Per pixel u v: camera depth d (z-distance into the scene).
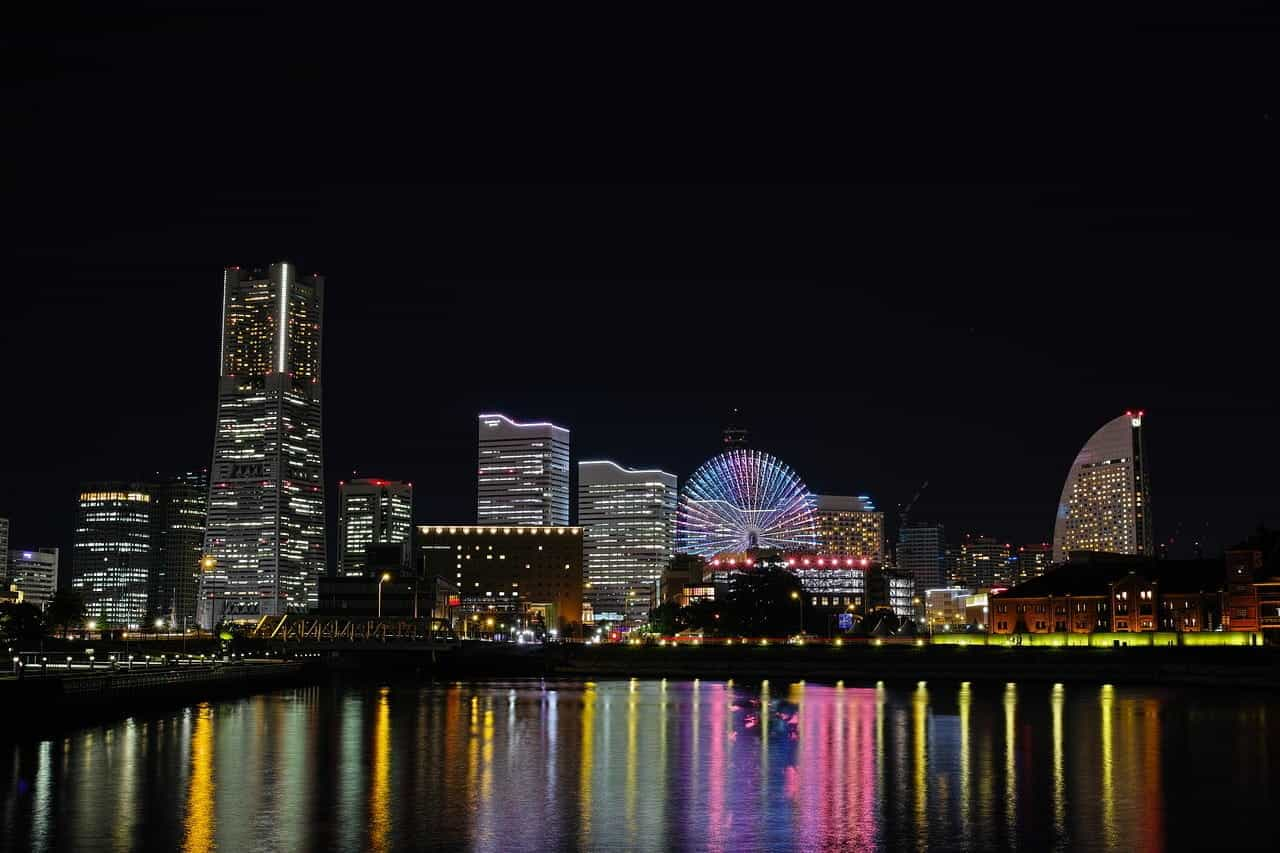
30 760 108.44
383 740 126.56
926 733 133.12
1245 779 98.12
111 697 149.75
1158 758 110.94
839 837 75.88
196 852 71.62
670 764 107.88
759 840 75.06
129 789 92.50
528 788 94.06
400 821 80.56
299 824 79.38
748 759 111.06
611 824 79.75
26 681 127.75
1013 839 75.31
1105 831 77.50
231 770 102.75
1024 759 110.50
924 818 81.75
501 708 173.12
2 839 74.81
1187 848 73.12
